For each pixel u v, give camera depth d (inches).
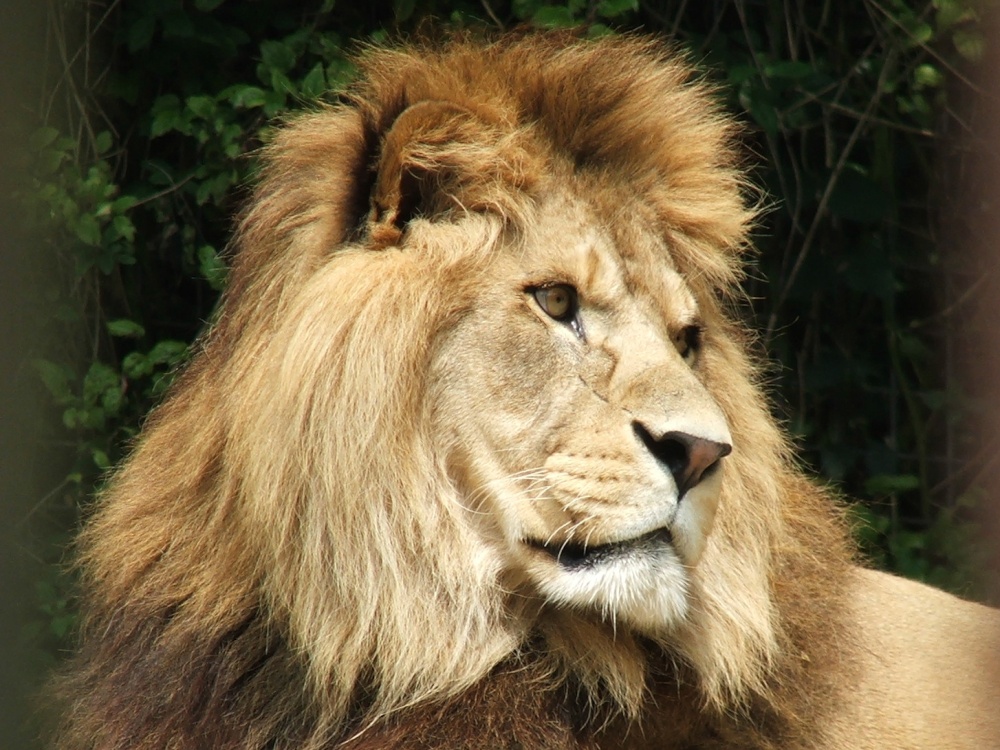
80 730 254.8
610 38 279.1
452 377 233.3
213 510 241.3
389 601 228.7
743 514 251.6
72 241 413.4
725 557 247.3
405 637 228.4
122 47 435.2
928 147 506.3
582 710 240.1
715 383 262.1
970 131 499.5
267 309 244.7
